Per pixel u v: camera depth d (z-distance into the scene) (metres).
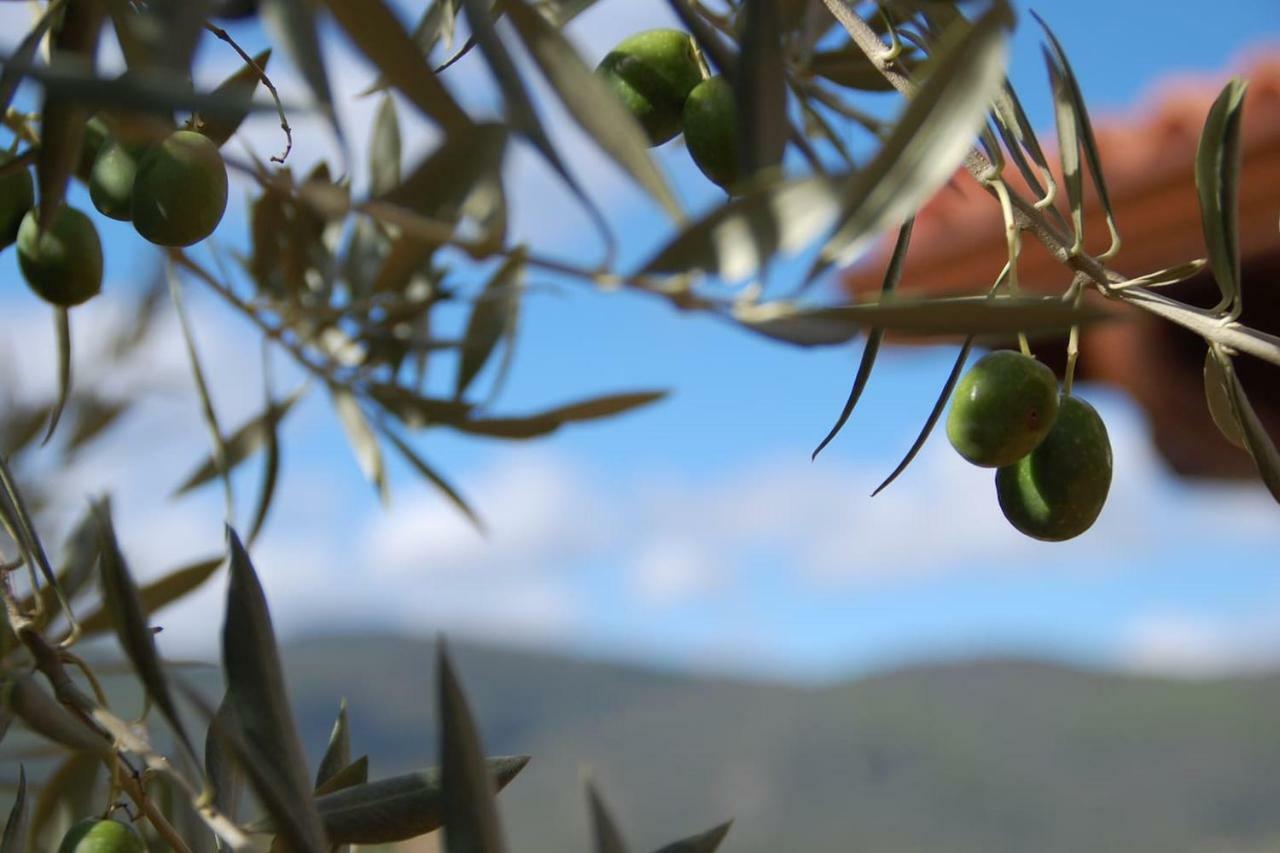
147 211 0.28
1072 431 0.34
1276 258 1.01
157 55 0.21
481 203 0.24
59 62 0.20
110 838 0.28
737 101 0.24
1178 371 1.11
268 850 0.26
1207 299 1.08
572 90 0.23
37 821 0.37
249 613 0.25
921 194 0.22
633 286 0.22
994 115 0.31
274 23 0.21
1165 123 1.05
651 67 0.32
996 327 0.23
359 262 0.45
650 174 0.22
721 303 0.22
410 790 0.28
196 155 0.28
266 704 0.25
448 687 0.24
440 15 0.32
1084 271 0.30
